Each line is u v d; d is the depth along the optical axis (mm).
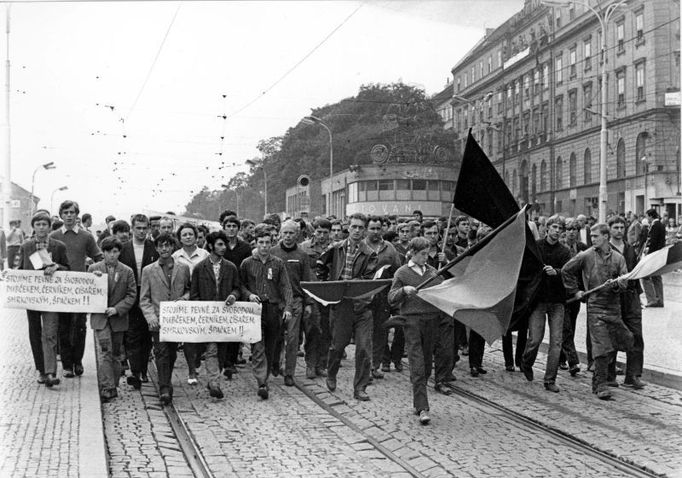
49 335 9383
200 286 9398
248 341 9414
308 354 10906
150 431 7828
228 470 6484
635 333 9820
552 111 63125
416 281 8516
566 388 9945
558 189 62719
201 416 8516
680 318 15547
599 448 7020
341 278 10867
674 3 49531
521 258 8281
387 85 80750
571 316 10812
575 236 11797
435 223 11469
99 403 8570
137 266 10297
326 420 8328
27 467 6117
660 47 49750
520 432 7734
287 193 89562
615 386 9938
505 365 11289
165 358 9242
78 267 10578
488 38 72438
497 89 71312
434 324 8406
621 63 53688
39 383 9703
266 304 9867
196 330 9258
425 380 8266
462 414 8562
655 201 37781
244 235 14664
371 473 6426
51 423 7613
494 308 8188
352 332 9727
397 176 66188
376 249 11086
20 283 9312
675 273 28672
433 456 6902
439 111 81250
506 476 6273
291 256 10602
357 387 9367
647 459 6637
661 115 49875
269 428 7965
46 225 9453
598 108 56750
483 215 9609
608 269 9430
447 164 67750
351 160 80375
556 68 62531
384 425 8062
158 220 13695
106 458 6578
